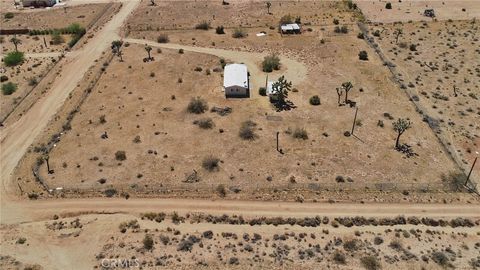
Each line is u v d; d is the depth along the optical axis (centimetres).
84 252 6994
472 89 11169
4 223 7644
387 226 7512
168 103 10719
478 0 16475
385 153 9088
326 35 14025
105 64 12450
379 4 16400
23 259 6900
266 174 8588
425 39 13675
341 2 16488
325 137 9531
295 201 8019
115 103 10769
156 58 12794
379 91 11131
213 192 8212
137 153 9144
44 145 9450
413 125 9912
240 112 10338
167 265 6694
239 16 15562
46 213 7831
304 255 6869
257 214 7750
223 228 7462
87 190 8269
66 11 16350
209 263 6719
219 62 12506
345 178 8475
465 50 12962
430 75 11775
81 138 9606
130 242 7150
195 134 9656
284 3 16575
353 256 6850
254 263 6719
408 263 6712
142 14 15862
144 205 7962
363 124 9925
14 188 8381
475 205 7938
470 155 9088
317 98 10625
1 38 14262
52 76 12025
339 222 7575
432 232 7375
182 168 8750
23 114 10481
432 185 8325
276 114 10269
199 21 15225
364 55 12581
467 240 7231
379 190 8231
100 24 15088
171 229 7431
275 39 13862
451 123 9969
